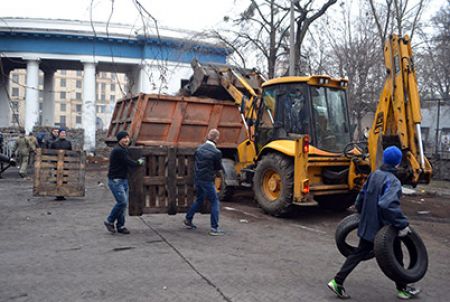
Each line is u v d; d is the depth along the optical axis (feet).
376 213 16.79
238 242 25.80
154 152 29.01
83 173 41.06
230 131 42.27
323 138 33.63
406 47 29.40
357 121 69.97
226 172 39.52
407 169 28.73
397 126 29.25
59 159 40.29
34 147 58.39
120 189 26.86
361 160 33.12
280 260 22.30
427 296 17.80
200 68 42.04
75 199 41.09
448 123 90.17
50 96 123.54
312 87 33.71
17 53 94.48
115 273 19.77
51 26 94.17
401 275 16.56
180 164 29.68
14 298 16.80
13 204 37.86
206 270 20.33
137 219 32.07
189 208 29.78
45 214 33.37
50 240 25.57
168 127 39.55
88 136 100.12
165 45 31.91
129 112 41.14
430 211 38.27
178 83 54.44
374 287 18.66
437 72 86.38
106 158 81.66
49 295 17.13
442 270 21.36
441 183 61.57
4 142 75.66
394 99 29.50
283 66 73.26
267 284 18.67
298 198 31.32
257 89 41.86
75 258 22.04
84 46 96.99
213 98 43.60
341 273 17.15
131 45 68.23
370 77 75.31
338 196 37.01
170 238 26.35
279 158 32.96
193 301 16.67
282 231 29.12
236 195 44.32
